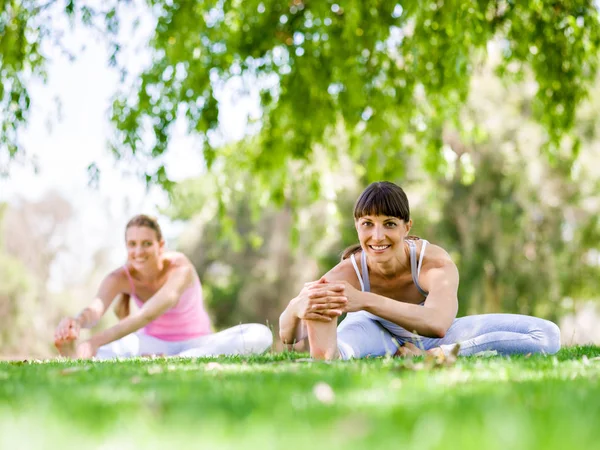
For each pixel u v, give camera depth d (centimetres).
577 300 1658
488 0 692
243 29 759
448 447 111
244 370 269
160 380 229
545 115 796
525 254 1497
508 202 1424
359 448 113
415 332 376
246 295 2039
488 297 1471
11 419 149
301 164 900
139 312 541
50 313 2381
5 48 720
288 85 750
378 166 839
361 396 177
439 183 1445
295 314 381
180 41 679
